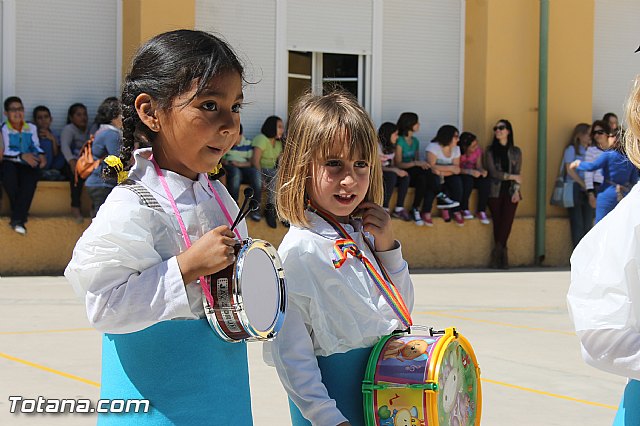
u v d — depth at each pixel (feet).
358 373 10.30
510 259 48.11
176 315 8.30
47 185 39.01
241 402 9.05
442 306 31.53
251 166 41.81
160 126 8.92
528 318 29.14
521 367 21.79
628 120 9.20
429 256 45.83
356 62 47.16
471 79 48.67
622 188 38.40
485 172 46.73
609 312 8.56
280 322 9.18
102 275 8.34
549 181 49.32
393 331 10.49
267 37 44.70
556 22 49.29
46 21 40.45
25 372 19.58
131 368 8.68
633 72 52.49
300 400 9.88
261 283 8.96
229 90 8.87
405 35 47.75
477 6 48.32
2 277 36.86
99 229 8.36
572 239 48.98
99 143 37.14
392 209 45.24
